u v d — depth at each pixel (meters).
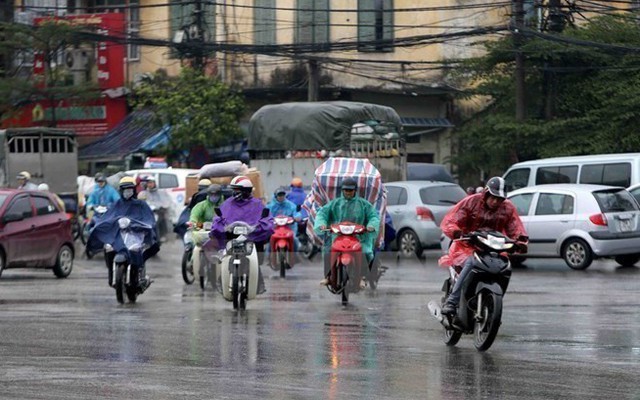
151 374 24.14
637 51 70.88
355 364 25.75
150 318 35.66
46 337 30.61
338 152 74.62
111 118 110.56
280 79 104.38
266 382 23.12
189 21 106.00
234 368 25.02
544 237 58.25
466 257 28.17
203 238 46.56
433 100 106.44
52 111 106.81
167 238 73.19
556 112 86.00
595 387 22.72
